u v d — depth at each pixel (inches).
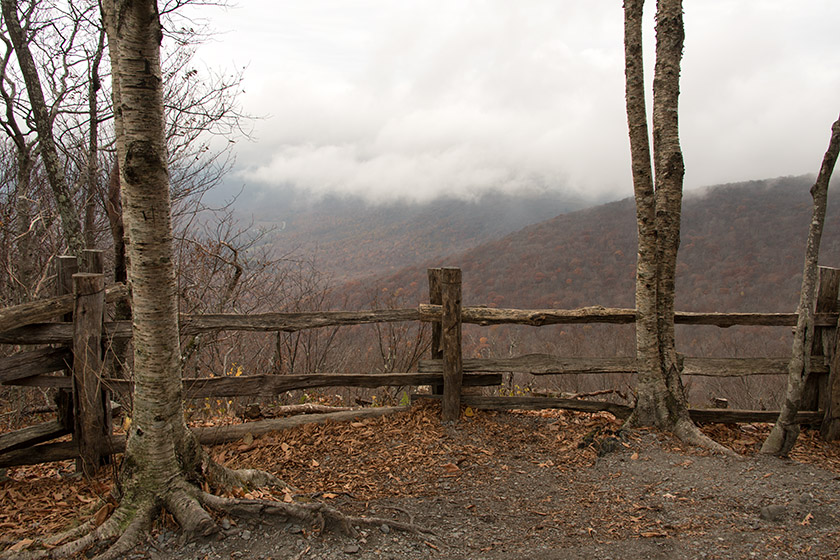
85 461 169.5
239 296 335.6
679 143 198.5
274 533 119.5
